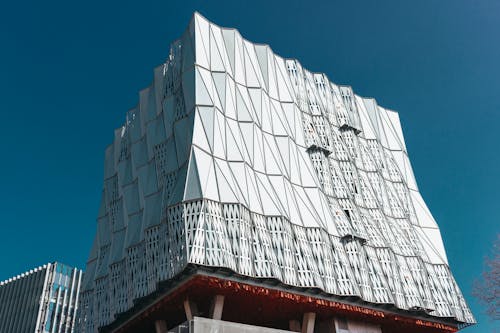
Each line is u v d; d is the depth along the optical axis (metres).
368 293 46.59
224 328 34.75
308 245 45.03
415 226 60.34
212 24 53.94
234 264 38.31
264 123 51.50
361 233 50.75
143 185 53.66
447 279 54.91
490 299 41.66
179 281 39.09
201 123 45.38
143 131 58.62
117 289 48.97
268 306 43.22
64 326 95.81
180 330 34.41
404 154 68.06
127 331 49.16
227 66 51.84
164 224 42.25
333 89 66.56
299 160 52.62
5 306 99.56
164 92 53.84
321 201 50.12
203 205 39.66
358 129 63.81
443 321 52.28
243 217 41.06
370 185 59.41
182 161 44.88
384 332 52.78
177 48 54.41
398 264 52.28
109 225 58.31
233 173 43.91
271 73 56.91
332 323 46.44
